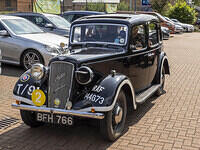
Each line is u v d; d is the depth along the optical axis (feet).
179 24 112.57
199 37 86.17
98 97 13.48
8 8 82.64
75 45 18.37
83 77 13.61
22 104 14.43
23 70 30.01
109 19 17.63
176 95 23.24
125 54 16.81
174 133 15.70
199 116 18.40
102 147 14.06
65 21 40.60
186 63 38.42
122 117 15.43
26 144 14.34
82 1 86.63
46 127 16.51
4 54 29.91
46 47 28.02
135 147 14.06
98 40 17.81
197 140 14.84
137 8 124.77
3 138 14.97
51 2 62.34
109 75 14.70
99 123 14.26
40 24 38.73
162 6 126.62
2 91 22.86
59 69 13.96
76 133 15.72
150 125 16.81
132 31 17.26
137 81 18.71
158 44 22.18
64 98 13.88
